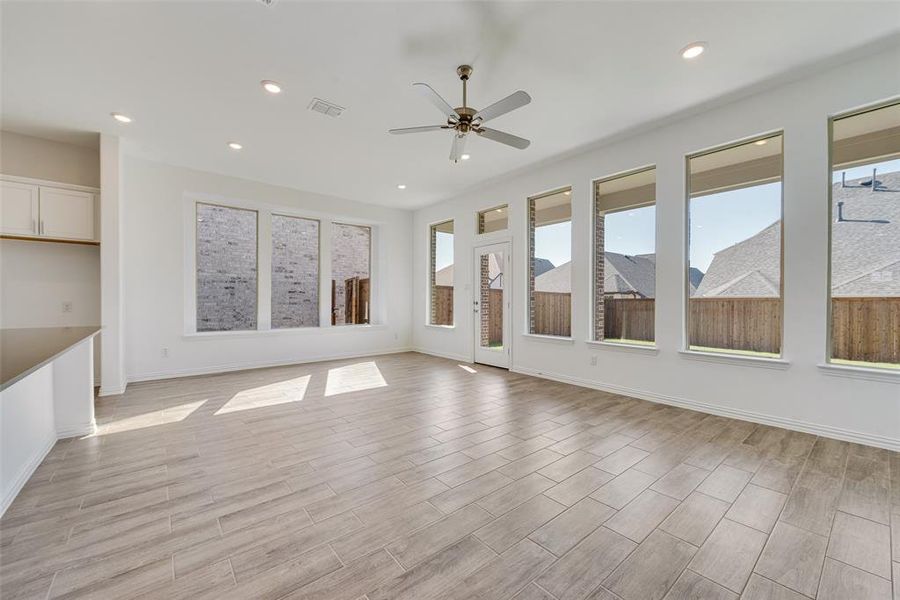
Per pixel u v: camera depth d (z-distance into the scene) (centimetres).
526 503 205
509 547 170
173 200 494
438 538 176
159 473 238
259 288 582
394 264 730
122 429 313
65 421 292
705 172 368
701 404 361
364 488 221
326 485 224
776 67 286
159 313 487
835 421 291
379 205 705
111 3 216
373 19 232
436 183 571
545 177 499
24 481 222
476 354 619
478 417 346
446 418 344
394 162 479
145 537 176
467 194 625
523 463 253
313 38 249
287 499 209
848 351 295
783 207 313
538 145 428
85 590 144
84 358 299
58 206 391
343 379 499
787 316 312
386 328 717
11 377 129
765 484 224
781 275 323
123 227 452
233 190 539
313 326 647
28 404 233
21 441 222
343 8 223
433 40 252
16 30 237
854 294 293
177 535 177
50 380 272
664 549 168
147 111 347
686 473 238
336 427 321
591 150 445
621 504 204
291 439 294
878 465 246
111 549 167
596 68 285
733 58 275
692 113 357
